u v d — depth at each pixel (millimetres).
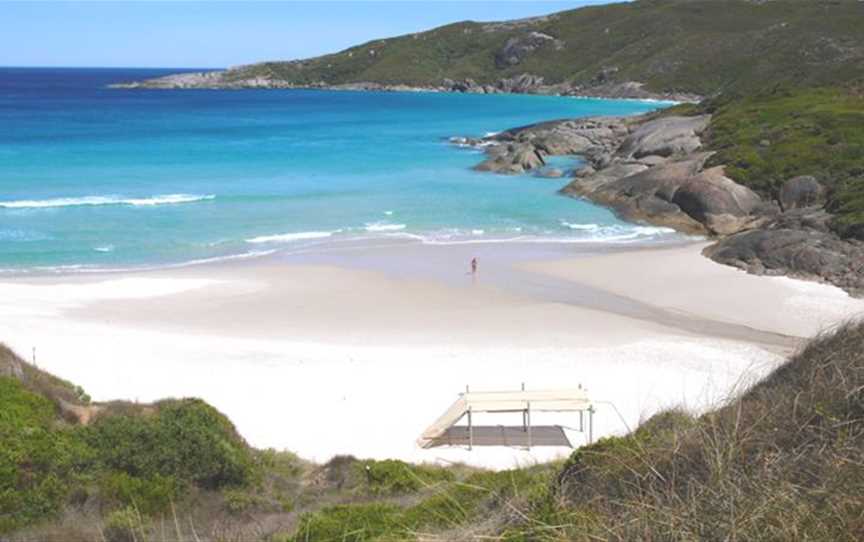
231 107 137625
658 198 47969
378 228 43594
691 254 38812
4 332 25562
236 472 14625
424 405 20906
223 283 32594
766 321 28547
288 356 24281
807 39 131250
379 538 7129
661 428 7898
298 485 15680
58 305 29125
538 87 171375
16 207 46438
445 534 5883
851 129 51094
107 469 13602
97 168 61938
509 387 21891
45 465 13094
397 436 19281
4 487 12070
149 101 153750
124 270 34750
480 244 40531
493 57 194750
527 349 25156
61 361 23234
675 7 182125
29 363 20312
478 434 19531
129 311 28688
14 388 16062
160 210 46969
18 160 65250
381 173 62438
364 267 35656
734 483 4488
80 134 86938
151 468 13820
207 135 88625
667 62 149875
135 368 22953
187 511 12438
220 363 23594
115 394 21000
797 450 5027
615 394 21328
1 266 34844
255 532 10273
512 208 49688
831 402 5777
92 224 43094
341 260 36875
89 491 12539
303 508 13336
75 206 47281
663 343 25703
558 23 195125
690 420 7402
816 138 50344
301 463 17297
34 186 53469
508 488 8305
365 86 195625
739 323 28375
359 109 133625
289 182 57406
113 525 10344
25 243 38781
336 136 89875
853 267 33406
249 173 61219
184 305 29578
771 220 42750
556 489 6168
